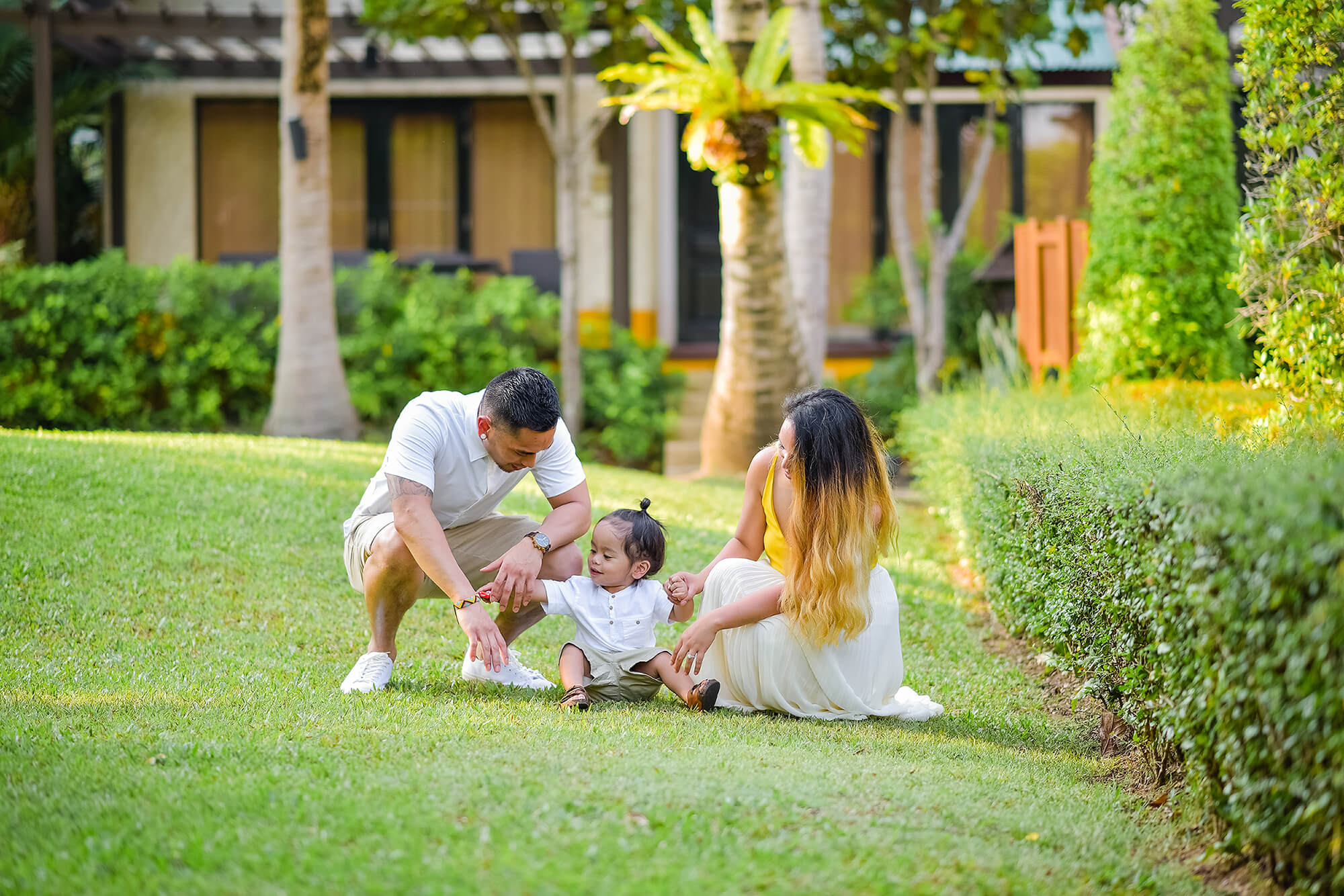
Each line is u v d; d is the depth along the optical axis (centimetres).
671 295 1631
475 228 1625
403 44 1538
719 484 984
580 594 384
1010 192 1628
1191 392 631
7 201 1481
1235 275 461
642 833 233
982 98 1331
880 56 1333
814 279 1096
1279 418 424
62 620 442
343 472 732
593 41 1470
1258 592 227
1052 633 415
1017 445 486
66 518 548
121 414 1202
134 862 213
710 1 1265
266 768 273
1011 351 1095
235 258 1352
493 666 351
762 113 936
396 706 348
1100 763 354
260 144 1589
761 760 301
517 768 275
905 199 1634
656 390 1288
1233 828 253
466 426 378
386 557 378
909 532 792
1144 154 792
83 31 1317
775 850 229
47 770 266
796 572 378
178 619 459
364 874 207
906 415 912
